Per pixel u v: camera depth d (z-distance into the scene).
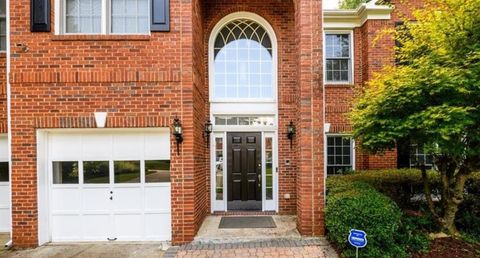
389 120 4.95
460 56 4.78
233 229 6.00
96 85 5.46
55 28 5.54
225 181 7.36
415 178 6.43
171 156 5.50
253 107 7.39
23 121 5.42
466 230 5.40
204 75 7.24
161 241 5.71
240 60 7.54
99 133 5.77
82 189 5.76
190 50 5.55
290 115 7.31
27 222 5.43
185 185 5.48
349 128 8.07
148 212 5.80
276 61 7.41
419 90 4.61
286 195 7.21
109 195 5.79
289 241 5.32
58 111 5.43
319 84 5.61
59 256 5.01
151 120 5.50
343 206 4.80
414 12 5.60
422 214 5.61
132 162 5.81
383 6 7.88
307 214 5.55
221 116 7.44
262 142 7.40
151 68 5.52
